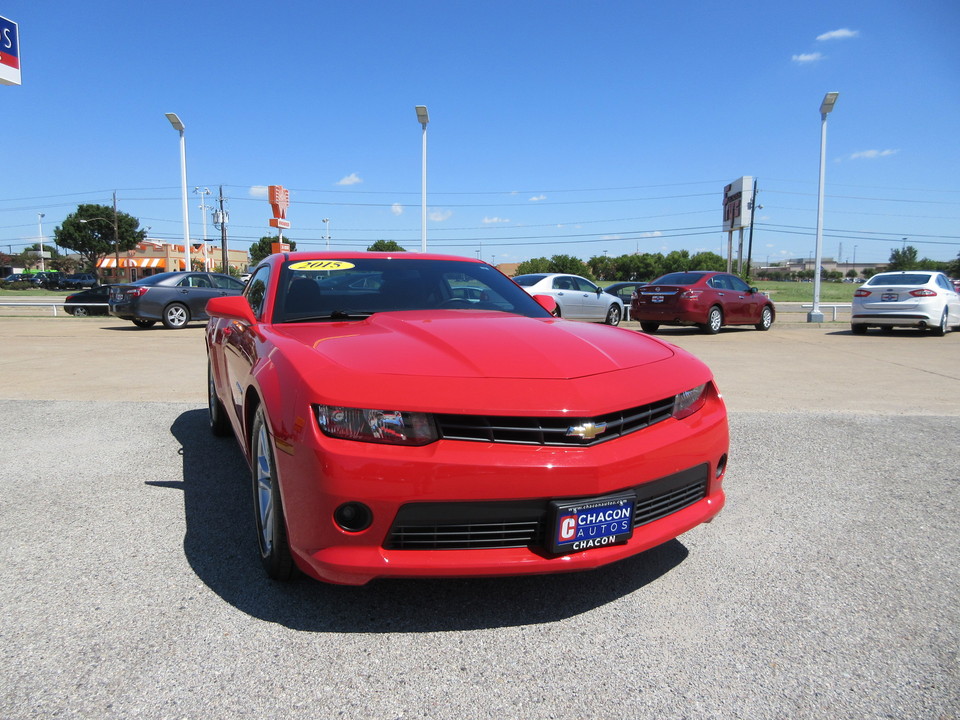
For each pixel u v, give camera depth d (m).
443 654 2.05
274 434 2.22
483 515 2.05
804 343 11.82
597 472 2.08
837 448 4.46
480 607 2.35
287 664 1.99
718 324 13.97
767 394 6.50
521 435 2.09
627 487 2.16
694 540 2.95
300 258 3.57
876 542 2.93
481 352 2.37
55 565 2.64
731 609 2.34
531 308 3.52
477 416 2.06
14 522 3.09
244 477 3.79
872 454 4.32
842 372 8.02
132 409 5.64
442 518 2.04
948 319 13.51
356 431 2.04
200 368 8.20
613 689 1.89
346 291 3.30
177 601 2.36
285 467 2.17
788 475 3.88
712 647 2.10
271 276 3.42
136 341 11.73
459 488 2.01
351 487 2.01
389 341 2.50
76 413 5.47
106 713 1.75
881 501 3.45
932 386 6.97
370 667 1.98
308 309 3.13
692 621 2.26
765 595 2.45
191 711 1.77
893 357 9.57
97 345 10.97
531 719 1.75
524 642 2.12
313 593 2.43
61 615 2.25
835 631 2.20
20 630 2.16
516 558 2.06
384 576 2.05
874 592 2.47
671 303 13.71
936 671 1.97
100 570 2.60
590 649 2.09
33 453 4.26
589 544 2.11
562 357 2.40
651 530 2.28
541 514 2.08
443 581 2.55
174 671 1.94
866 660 2.03
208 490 3.56
